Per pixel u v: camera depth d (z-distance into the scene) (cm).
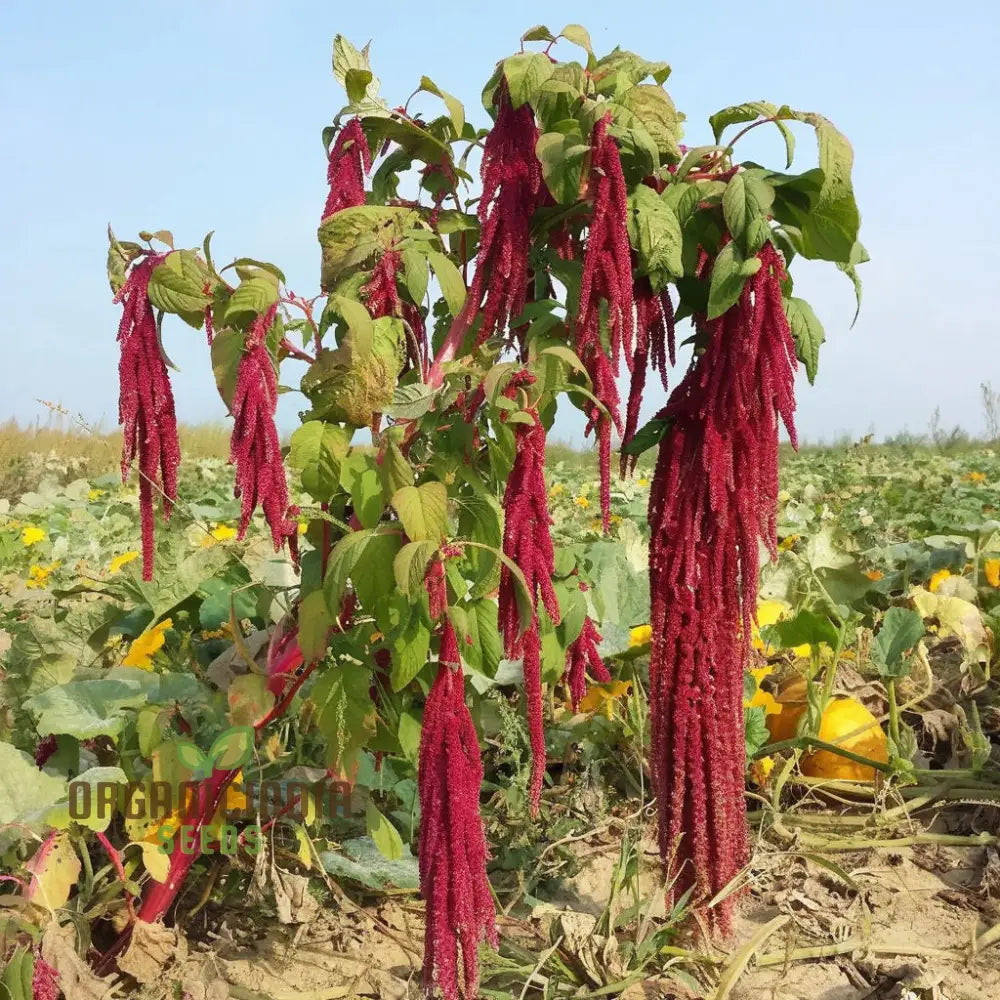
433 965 110
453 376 133
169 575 171
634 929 151
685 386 136
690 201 130
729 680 136
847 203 122
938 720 213
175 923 147
